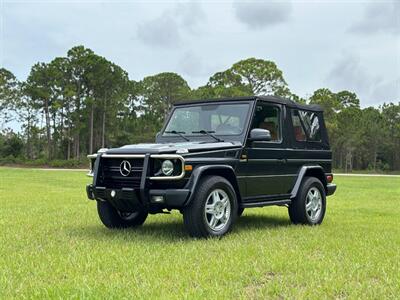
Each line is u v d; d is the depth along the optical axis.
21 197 12.55
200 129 7.30
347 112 60.25
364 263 4.91
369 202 12.33
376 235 6.73
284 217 8.88
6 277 4.25
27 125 65.56
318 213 8.10
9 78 63.75
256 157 7.02
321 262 4.90
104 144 65.81
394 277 4.34
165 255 5.17
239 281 4.18
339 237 6.54
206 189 6.12
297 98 55.78
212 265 4.70
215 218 6.34
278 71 54.00
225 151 6.57
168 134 7.46
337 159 67.56
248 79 54.56
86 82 61.69
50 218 8.29
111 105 64.19
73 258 4.98
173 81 69.75
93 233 6.71
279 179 7.47
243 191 6.86
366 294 3.84
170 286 3.99
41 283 4.07
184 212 6.11
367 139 65.31
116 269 4.55
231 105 7.25
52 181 20.92
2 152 60.28
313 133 8.39
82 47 61.34
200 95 55.84
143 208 6.22
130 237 6.34
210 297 3.67
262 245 5.81
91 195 6.54
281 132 7.60
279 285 4.04
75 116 60.88
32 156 67.06
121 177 6.21
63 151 64.62
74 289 3.84
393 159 69.25
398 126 67.50
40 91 60.31
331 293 3.87
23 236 6.41
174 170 5.95
